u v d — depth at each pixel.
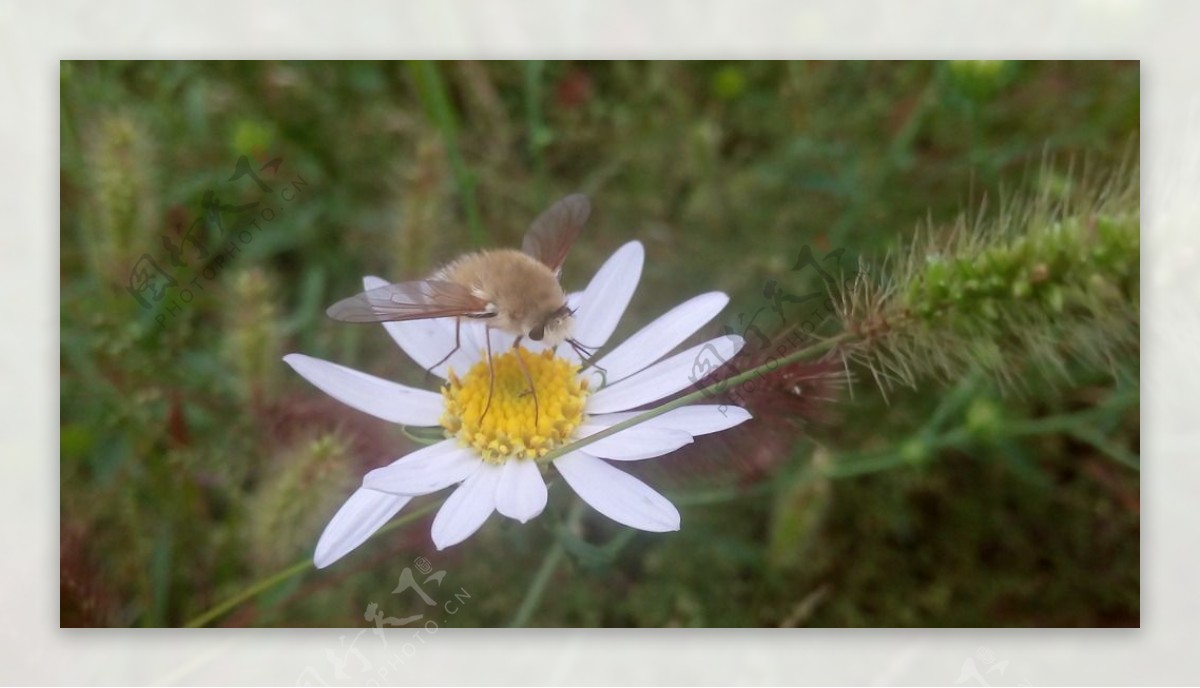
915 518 0.12
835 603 0.12
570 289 0.13
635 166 0.14
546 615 0.11
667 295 0.13
